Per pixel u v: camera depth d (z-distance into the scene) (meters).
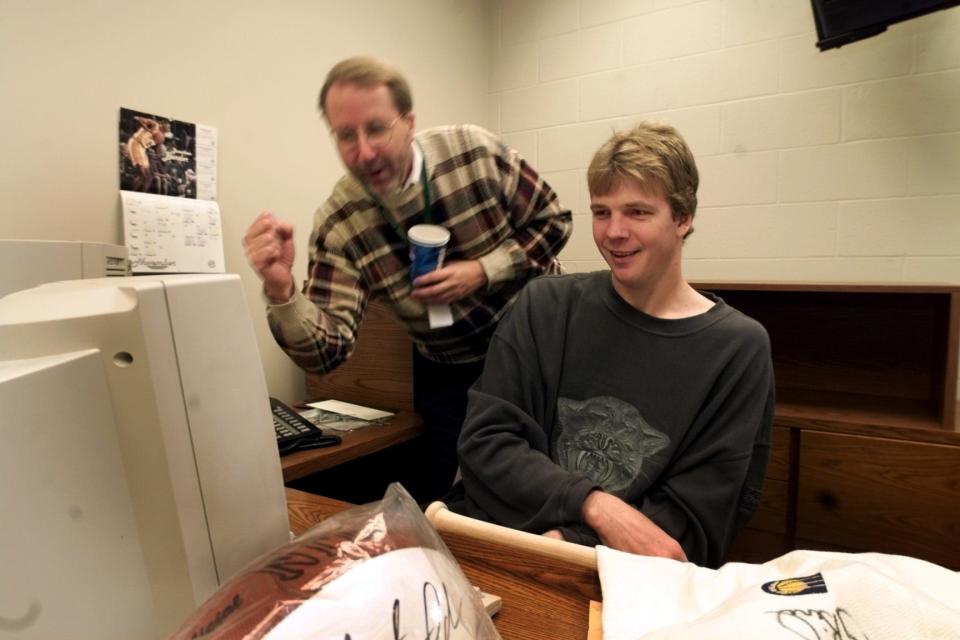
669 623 0.44
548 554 0.62
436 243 1.23
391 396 1.68
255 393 0.51
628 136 0.92
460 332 1.42
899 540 1.36
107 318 0.40
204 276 0.47
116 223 1.40
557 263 1.55
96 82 1.35
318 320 1.19
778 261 2.08
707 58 2.14
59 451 0.37
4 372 0.35
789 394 1.75
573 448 1.00
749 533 1.52
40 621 0.35
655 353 0.95
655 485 0.94
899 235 1.89
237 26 1.64
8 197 1.22
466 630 0.37
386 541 0.38
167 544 0.44
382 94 1.14
